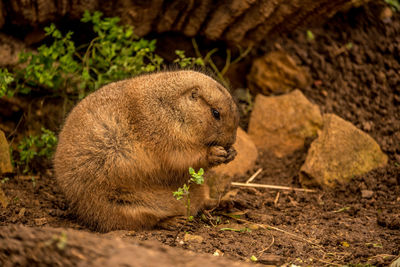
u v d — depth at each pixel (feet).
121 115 25.52
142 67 34.83
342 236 24.63
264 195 31.09
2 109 33.96
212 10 34.40
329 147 32.86
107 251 16.66
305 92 39.68
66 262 16.60
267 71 40.55
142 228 24.88
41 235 18.20
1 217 25.75
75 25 34.55
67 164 25.66
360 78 39.19
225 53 40.40
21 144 32.65
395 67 38.91
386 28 40.55
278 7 33.96
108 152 24.72
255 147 36.11
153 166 25.32
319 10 35.42
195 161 25.82
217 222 26.37
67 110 35.50
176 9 34.24
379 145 34.76
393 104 37.40
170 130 25.14
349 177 31.86
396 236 24.54
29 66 31.71
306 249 22.88
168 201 25.48
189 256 17.49
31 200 28.68
